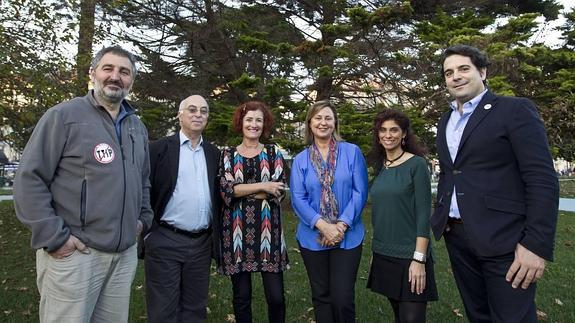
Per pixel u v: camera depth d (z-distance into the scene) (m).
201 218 3.13
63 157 2.32
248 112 3.29
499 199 2.22
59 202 2.31
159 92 10.69
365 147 8.00
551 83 9.46
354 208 2.93
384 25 8.50
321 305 2.95
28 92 6.07
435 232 2.52
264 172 3.22
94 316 2.51
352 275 2.89
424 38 8.63
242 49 9.24
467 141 2.32
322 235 2.91
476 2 10.84
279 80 8.23
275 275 3.18
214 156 3.26
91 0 7.86
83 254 2.32
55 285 2.30
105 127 2.43
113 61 2.44
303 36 11.56
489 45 7.84
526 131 2.15
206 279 3.18
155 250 3.06
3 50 5.62
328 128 3.06
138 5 9.94
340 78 9.81
